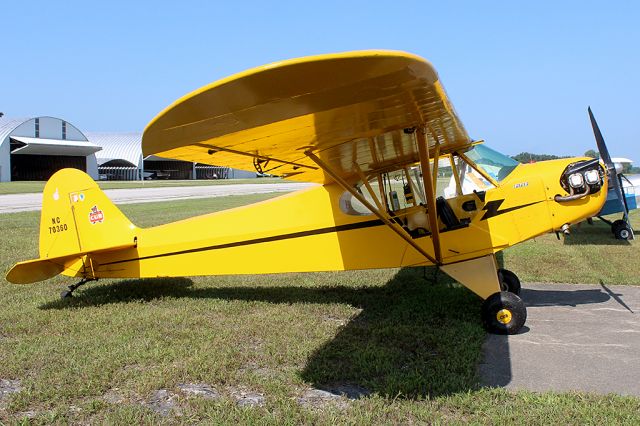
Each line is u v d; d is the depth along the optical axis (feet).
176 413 11.03
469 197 18.66
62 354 14.30
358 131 13.25
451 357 13.60
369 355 13.87
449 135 16.02
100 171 250.16
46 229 21.58
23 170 222.48
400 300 20.02
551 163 18.93
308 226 19.45
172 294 21.35
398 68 9.25
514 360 13.82
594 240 35.35
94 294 21.29
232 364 13.47
